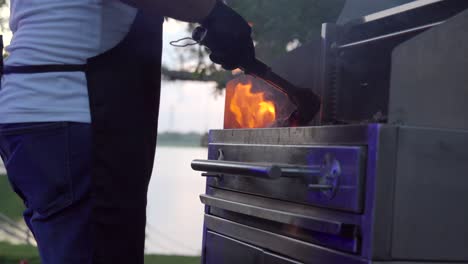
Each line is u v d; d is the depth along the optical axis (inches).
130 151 55.3
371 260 42.6
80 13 54.4
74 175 53.8
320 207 48.4
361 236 43.8
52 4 54.9
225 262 64.0
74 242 54.2
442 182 44.2
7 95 56.4
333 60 67.3
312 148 49.3
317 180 48.3
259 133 58.9
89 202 54.1
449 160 44.4
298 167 49.4
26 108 54.4
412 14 59.9
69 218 54.4
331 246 47.1
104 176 54.0
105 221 54.0
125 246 55.2
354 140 45.1
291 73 73.5
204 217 69.4
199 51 187.6
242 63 58.2
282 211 52.6
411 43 48.7
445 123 49.7
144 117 56.9
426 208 43.7
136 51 56.4
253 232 58.4
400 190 43.1
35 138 54.1
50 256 55.0
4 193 306.2
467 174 44.8
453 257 44.4
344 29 67.6
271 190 55.0
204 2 53.9
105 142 54.1
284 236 53.4
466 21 50.0
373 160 42.9
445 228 44.3
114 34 55.5
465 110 50.3
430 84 49.3
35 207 55.1
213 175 64.5
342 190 45.4
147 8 52.9
